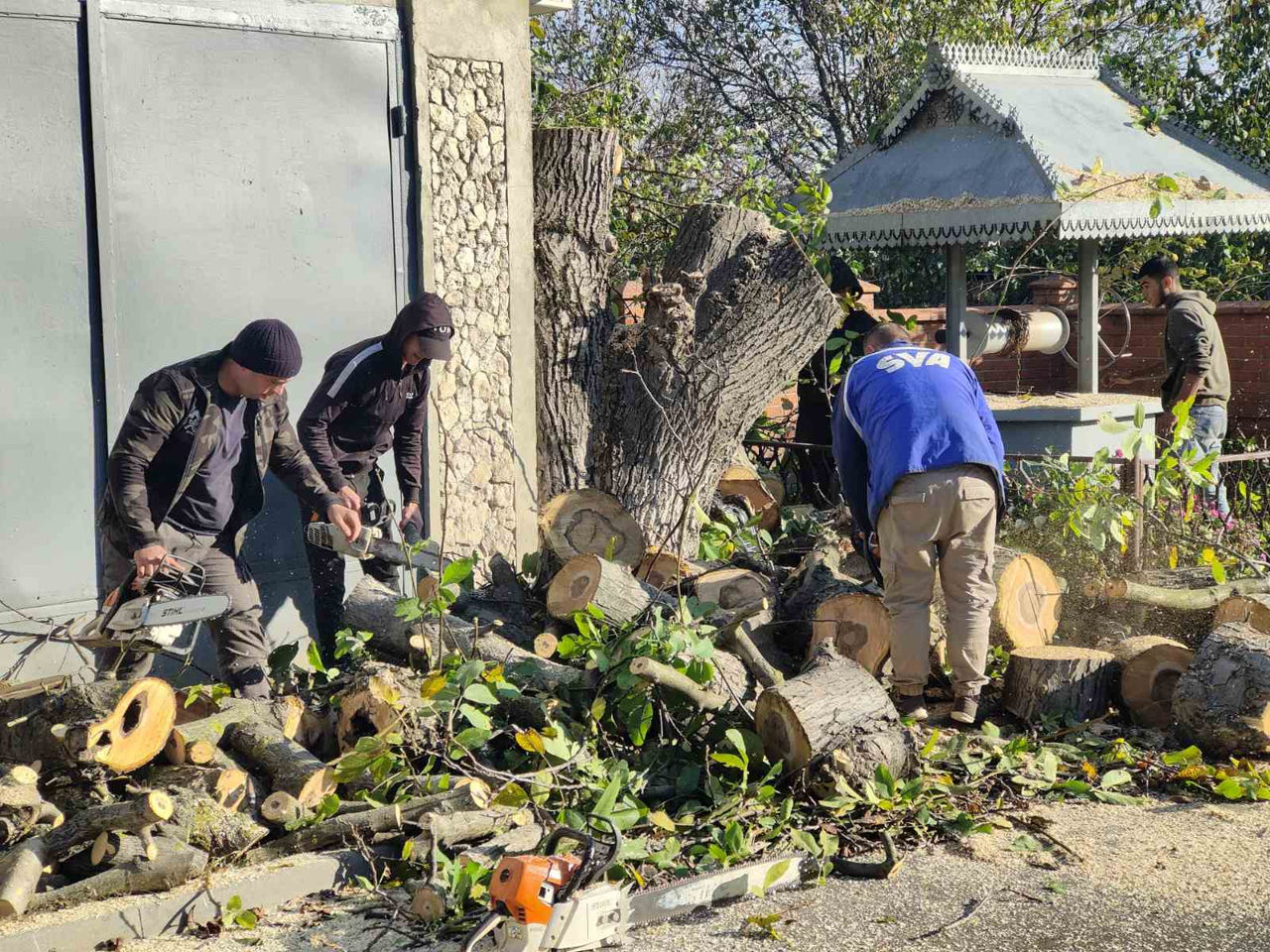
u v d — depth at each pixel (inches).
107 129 198.7
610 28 553.6
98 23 196.2
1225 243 486.6
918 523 200.1
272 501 224.2
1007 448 313.3
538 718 179.0
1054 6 533.3
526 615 217.2
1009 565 226.7
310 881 148.7
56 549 197.6
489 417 252.2
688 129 562.3
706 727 182.5
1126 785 187.6
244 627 186.7
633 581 206.7
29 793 144.8
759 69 597.0
